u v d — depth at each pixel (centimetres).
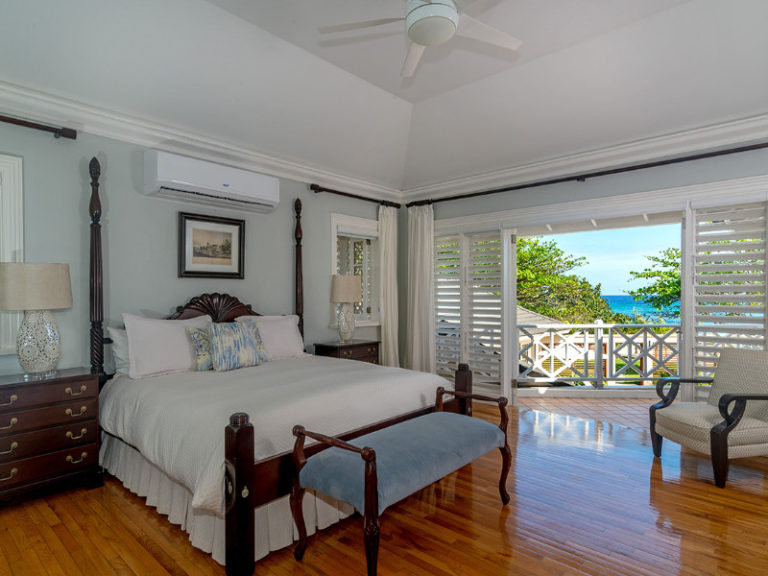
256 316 416
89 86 302
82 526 236
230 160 414
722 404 282
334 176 499
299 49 331
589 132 396
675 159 379
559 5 276
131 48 289
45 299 268
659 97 346
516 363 520
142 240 359
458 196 528
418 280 558
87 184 328
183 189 357
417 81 383
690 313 379
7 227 292
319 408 239
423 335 555
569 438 383
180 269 379
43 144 308
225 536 193
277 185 421
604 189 426
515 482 293
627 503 261
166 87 324
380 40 318
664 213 407
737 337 357
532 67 353
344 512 250
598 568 197
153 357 313
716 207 368
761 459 333
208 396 249
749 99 326
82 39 274
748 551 210
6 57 268
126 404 276
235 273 418
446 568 198
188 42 299
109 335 331
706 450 288
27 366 271
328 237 511
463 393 285
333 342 496
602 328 572
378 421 267
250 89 351
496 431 254
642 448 358
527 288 1139
